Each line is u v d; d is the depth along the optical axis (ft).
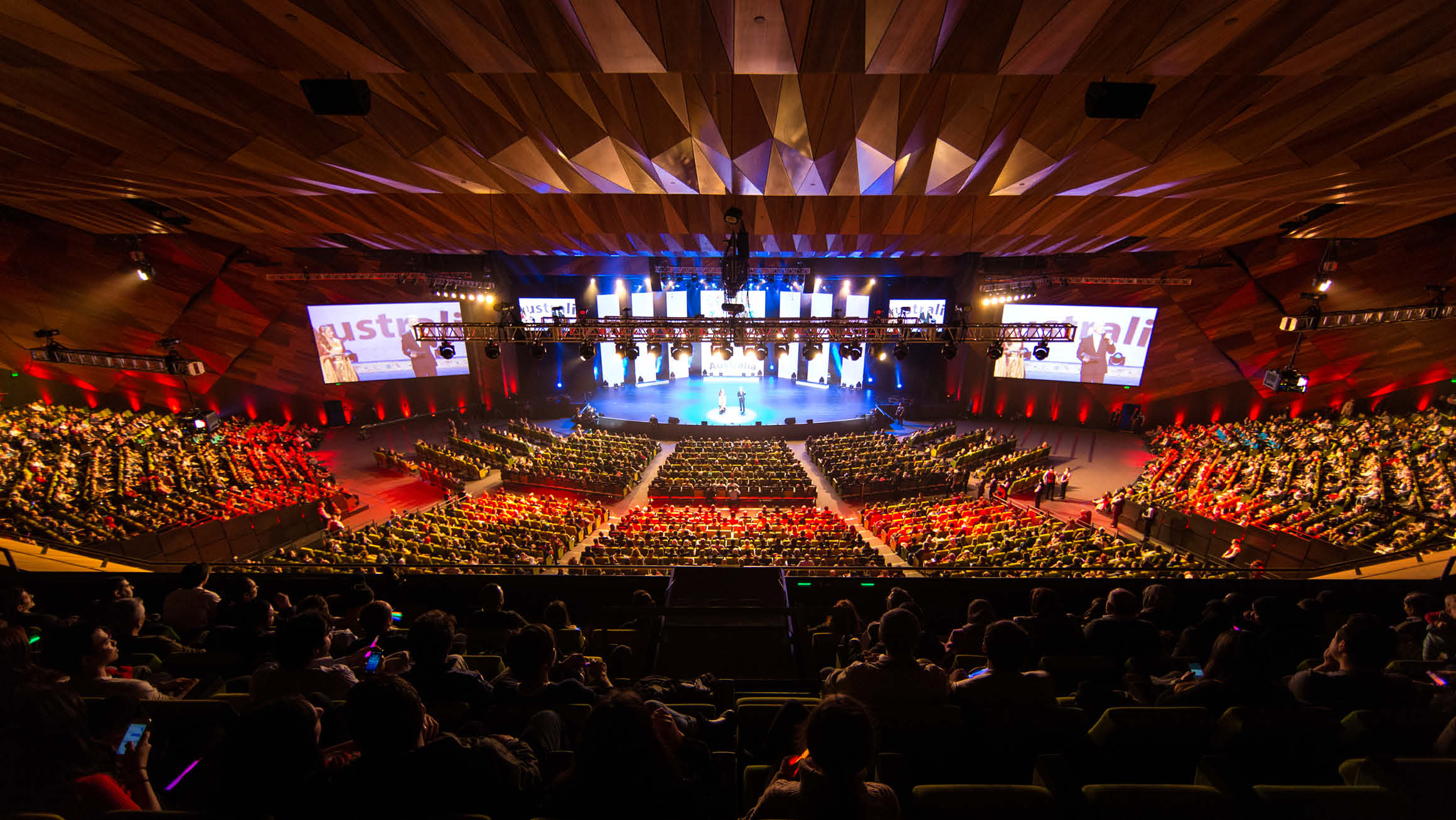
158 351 78.69
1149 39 23.40
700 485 69.82
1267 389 80.07
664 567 30.50
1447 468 54.90
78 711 8.18
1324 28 22.30
